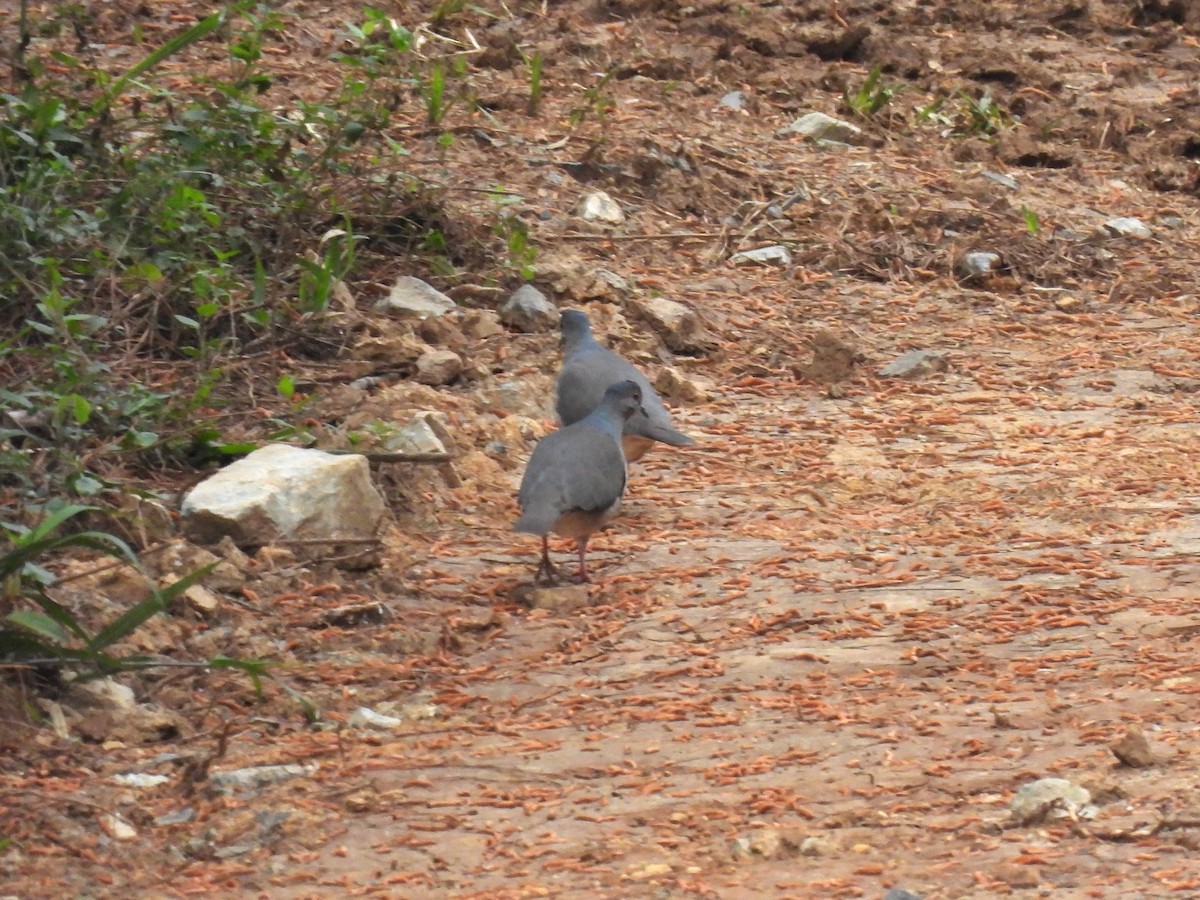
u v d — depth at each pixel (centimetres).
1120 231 2169
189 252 1559
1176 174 2419
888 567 1238
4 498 1188
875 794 914
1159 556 1254
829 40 2688
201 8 2359
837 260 2005
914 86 2623
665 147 2172
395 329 1611
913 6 2900
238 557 1177
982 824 877
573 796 920
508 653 1105
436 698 1041
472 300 1734
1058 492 1384
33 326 1356
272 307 1577
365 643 1107
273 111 1945
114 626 979
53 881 832
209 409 1400
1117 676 1057
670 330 1734
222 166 1689
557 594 1173
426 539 1276
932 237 2091
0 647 974
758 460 1467
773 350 1758
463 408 1480
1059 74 2720
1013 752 956
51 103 1584
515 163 2067
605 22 2648
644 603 1173
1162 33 2916
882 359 1753
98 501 1209
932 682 1056
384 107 1773
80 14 1842
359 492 1245
